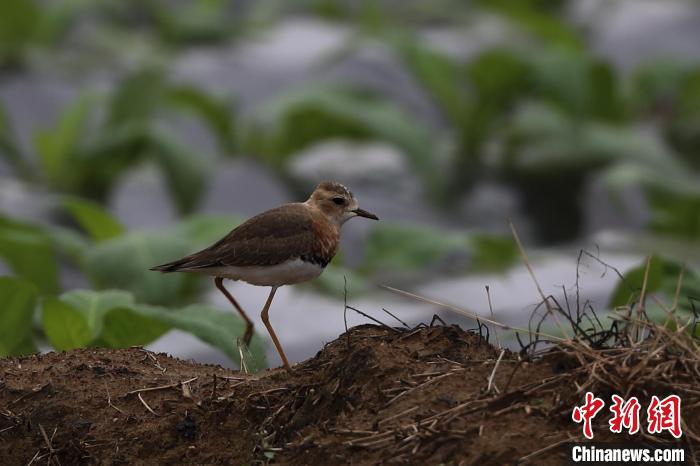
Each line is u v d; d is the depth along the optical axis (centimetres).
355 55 2133
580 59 1723
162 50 2291
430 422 639
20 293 870
